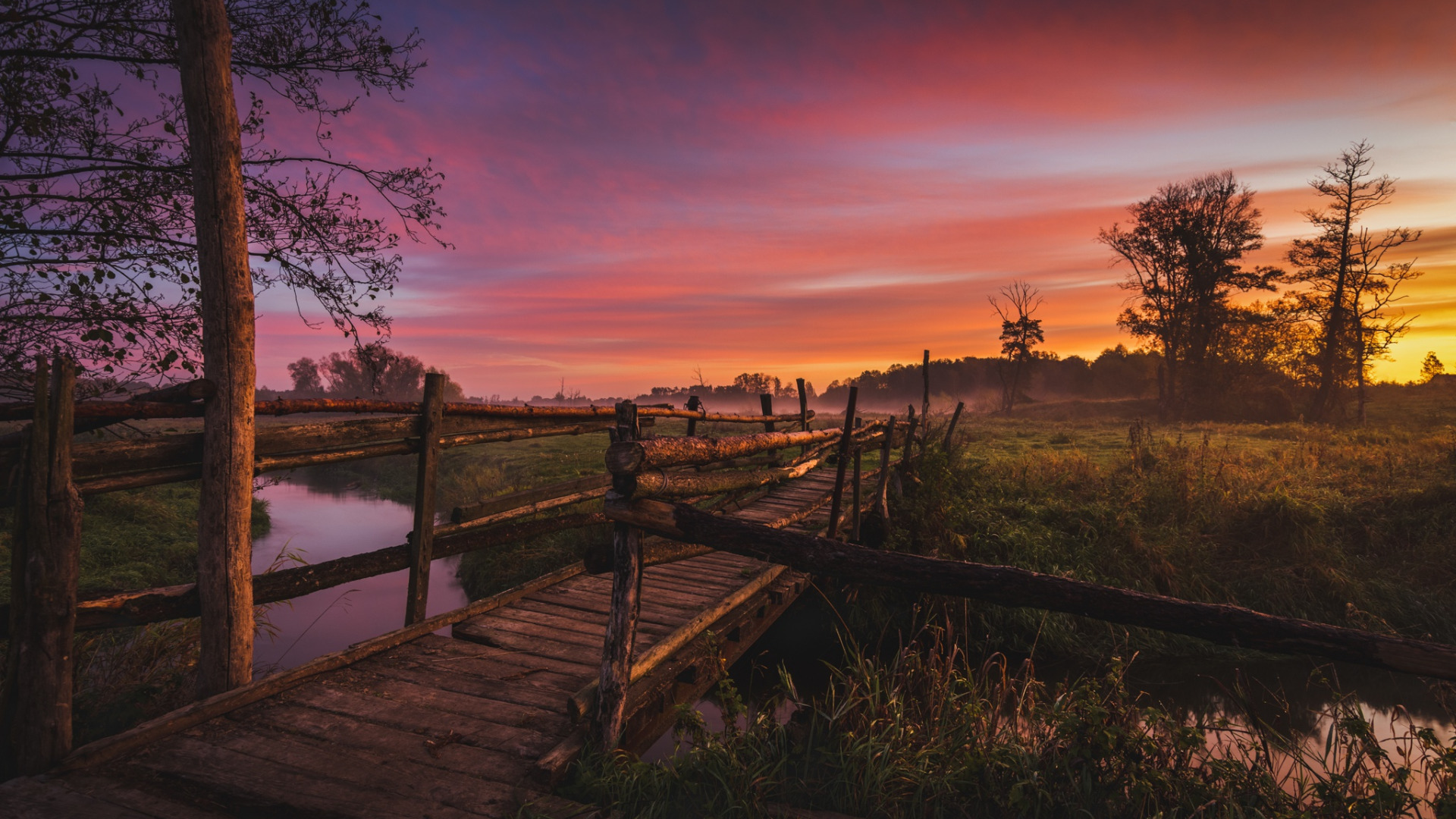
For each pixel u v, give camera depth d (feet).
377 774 10.02
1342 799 10.31
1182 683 27.02
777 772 11.46
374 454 14.84
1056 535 37.22
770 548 10.07
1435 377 220.02
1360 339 132.46
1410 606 31.73
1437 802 9.49
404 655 14.43
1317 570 33.71
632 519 10.80
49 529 9.92
